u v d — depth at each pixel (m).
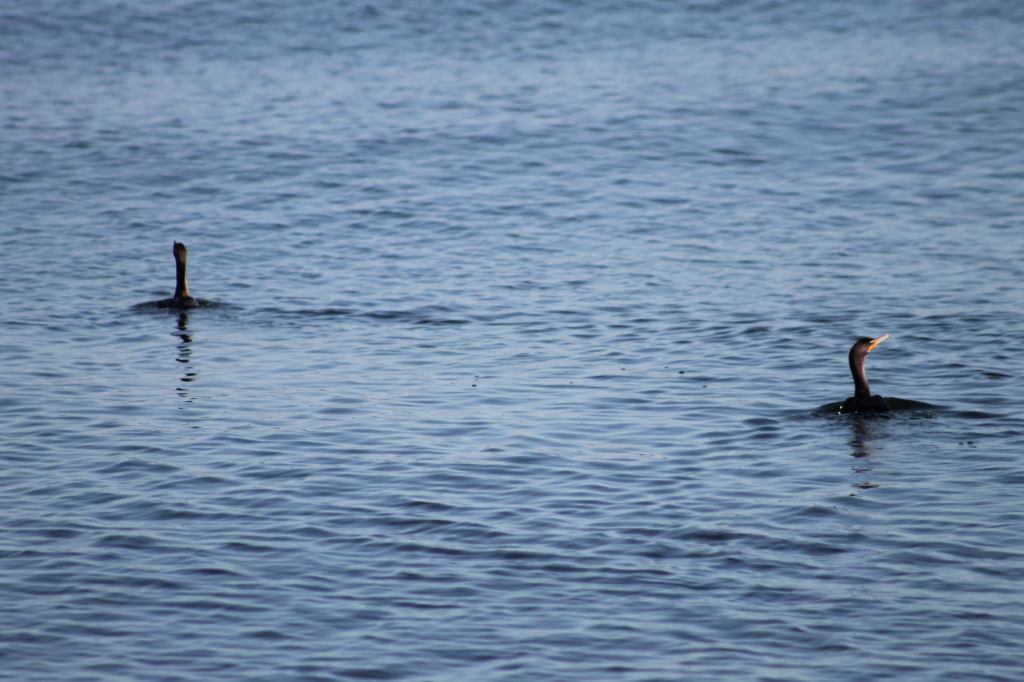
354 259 84.25
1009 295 72.44
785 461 49.34
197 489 47.16
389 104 126.81
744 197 98.12
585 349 65.38
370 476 48.31
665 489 46.78
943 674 34.16
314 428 53.72
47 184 102.06
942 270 78.25
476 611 37.88
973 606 37.75
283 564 41.00
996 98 127.44
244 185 102.19
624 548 41.84
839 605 37.94
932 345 64.06
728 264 81.19
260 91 131.88
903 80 135.00
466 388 59.25
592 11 167.62
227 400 57.50
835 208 94.50
